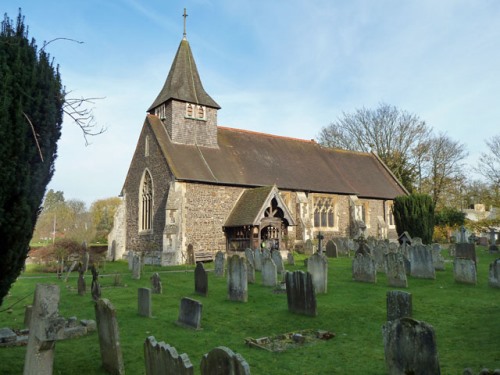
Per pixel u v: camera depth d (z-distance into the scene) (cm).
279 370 648
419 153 4416
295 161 3144
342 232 3095
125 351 754
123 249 2855
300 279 1032
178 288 1458
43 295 507
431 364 561
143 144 2755
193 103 2712
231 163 2722
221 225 2520
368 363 673
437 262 1714
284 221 2538
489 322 895
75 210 6731
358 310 1050
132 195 2844
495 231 3170
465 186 4547
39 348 497
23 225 584
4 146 552
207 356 502
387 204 3431
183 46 2864
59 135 686
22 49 613
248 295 1290
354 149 4697
